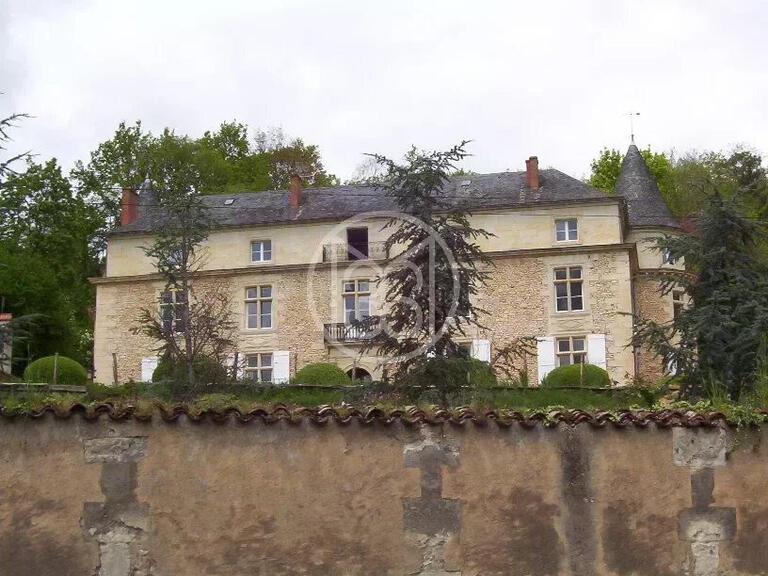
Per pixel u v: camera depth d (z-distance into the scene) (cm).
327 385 2706
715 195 1886
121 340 4169
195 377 2531
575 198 4028
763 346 1578
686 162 5603
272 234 4212
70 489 1030
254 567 1042
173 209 2927
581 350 3916
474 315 1869
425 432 1088
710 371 1670
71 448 1038
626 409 1177
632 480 1105
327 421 1075
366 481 1072
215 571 1037
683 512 1107
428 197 1872
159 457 1047
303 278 4116
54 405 1037
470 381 1783
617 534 1094
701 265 1852
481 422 1093
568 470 1099
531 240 4034
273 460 1062
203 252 4156
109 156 5566
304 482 1062
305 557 1051
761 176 5225
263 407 1083
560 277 3978
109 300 4209
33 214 4988
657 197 4572
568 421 1106
